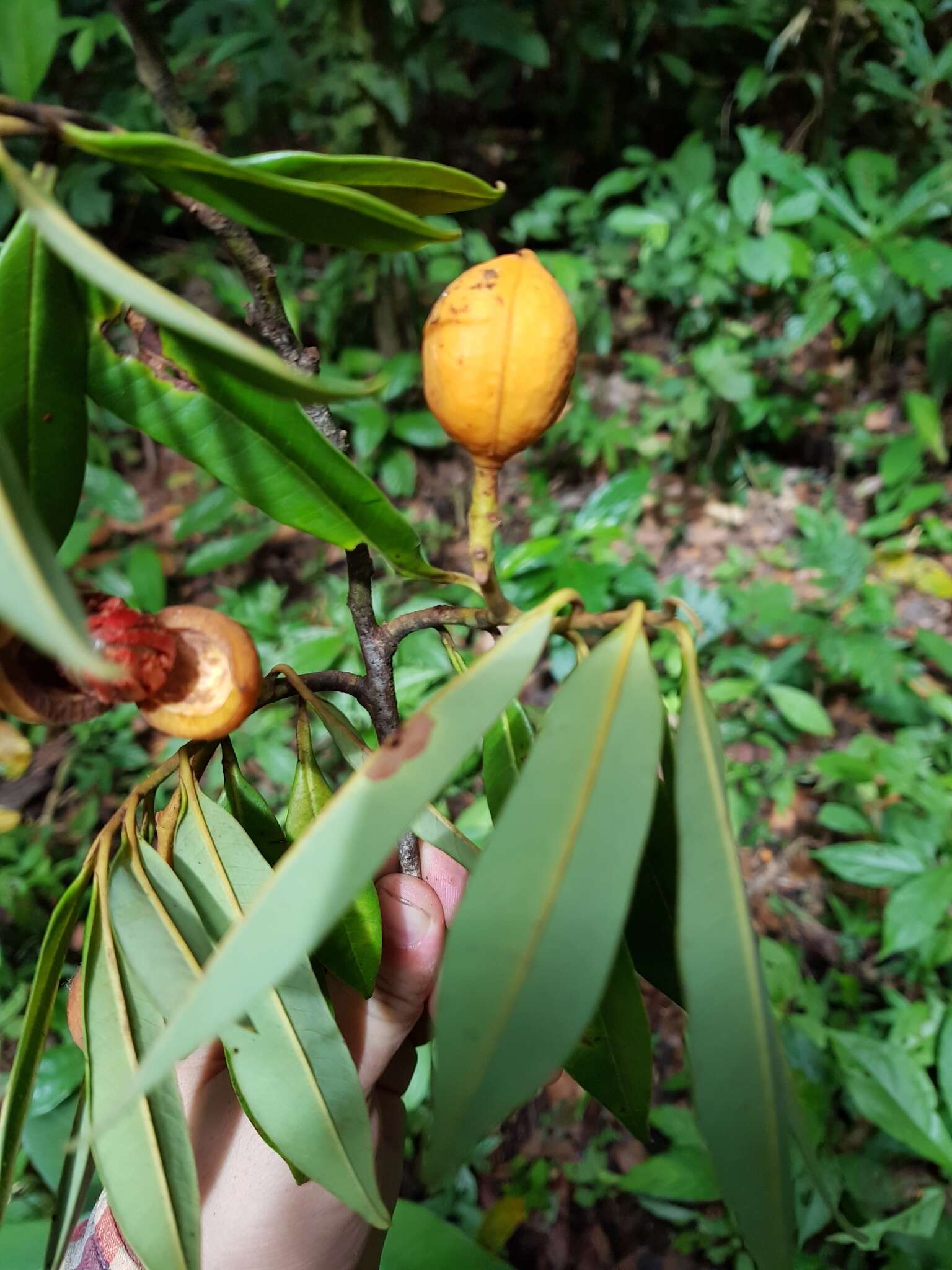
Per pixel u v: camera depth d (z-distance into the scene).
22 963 0.87
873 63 1.28
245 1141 0.37
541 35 1.39
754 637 1.10
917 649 1.12
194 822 0.27
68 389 0.26
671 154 1.64
